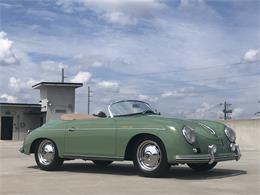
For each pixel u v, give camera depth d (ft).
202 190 23.79
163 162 27.78
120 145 29.32
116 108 31.60
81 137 31.27
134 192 23.35
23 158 45.03
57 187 25.27
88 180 27.91
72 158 31.99
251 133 67.46
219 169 33.88
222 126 30.35
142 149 28.73
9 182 27.27
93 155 30.63
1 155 49.67
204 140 28.02
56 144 32.63
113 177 29.17
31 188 24.99
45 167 33.24
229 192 23.21
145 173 28.50
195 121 30.07
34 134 33.86
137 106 31.99
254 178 28.43
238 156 30.58
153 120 28.45
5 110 151.43
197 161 27.27
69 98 147.33
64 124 32.48
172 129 27.35
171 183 26.18
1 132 151.02
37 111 152.66
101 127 30.32
